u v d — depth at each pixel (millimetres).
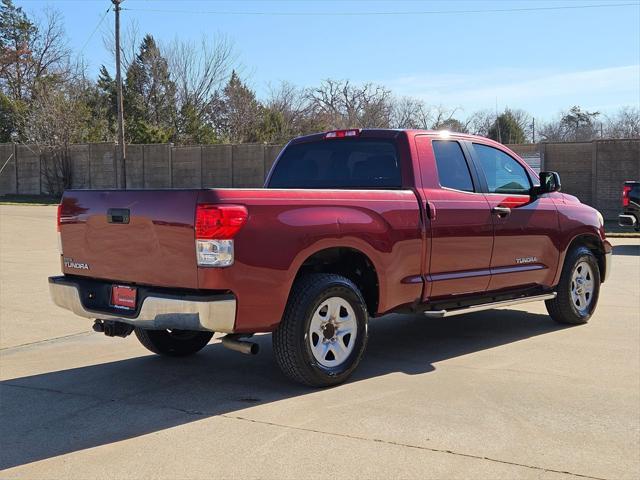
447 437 4125
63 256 5488
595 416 4520
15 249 14289
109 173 35594
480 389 5121
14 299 9008
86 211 5203
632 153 22203
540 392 5039
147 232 4770
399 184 5859
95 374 5695
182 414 4609
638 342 6688
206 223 4457
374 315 5605
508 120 56438
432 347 6555
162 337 6082
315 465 3717
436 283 5824
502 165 6820
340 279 5156
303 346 4910
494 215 6328
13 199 35219
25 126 41375
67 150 36750
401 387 5180
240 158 32375
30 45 59406
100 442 4105
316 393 5043
